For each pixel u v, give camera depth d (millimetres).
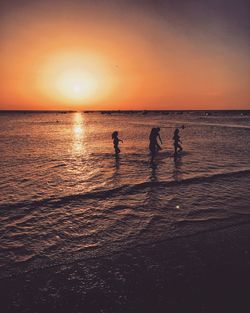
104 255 5000
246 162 13969
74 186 9641
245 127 44375
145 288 4086
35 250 5203
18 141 25953
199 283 4199
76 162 14461
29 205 7668
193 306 3725
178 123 60438
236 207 7355
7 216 6879
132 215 6895
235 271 4508
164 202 7824
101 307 3719
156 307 3711
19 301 3822
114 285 4152
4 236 5793
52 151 18891
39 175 11430
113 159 15258
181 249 5184
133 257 4926
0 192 8961
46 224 6406
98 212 7133
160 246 5305
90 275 4406
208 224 6266
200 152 17562
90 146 21766
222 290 4047
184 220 6516
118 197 8328
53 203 7844
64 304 3775
